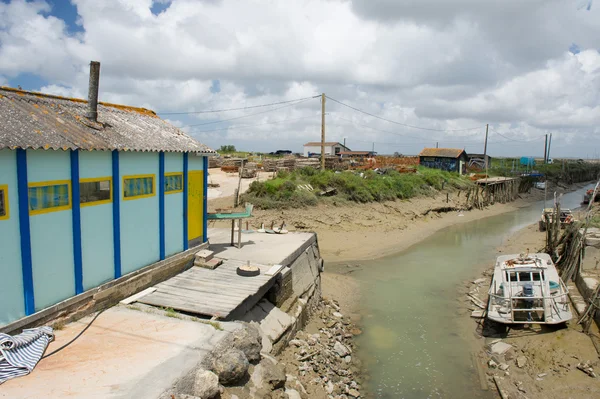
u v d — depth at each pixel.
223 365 7.29
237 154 71.88
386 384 11.32
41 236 7.73
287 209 28.16
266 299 11.82
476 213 41.19
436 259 23.53
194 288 10.50
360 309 16.27
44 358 6.90
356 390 10.77
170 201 11.45
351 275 20.28
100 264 9.15
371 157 71.94
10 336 6.78
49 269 7.93
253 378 8.00
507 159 98.31
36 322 7.63
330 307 15.92
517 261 16.14
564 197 59.03
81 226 8.58
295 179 32.16
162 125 12.59
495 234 31.03
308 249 15.78
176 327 8.29
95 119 9.91
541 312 13.91
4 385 6.02
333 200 30.78
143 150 9.88
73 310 8.41
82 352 7.16
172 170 11.45
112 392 6.02
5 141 6.96
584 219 22.00
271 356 9.27
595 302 13.31
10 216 7.16
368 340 13.76
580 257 16.73
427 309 16.34
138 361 6.93
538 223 34.50
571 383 10.62
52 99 9.83
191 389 6.48
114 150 9.25
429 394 10.94
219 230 17.77
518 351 12.70
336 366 11.55
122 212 9.68
